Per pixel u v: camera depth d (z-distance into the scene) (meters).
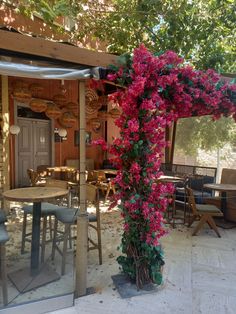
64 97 6.04
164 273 2.97
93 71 2.37
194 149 8.47
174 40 5.57
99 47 7.02
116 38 5.99
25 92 4.88
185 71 2.58
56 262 2.67
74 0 4.96
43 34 5.83
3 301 2.34
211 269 3.09
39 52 2.18
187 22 5.46
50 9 3.76
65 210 2.95
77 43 6.36
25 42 2.13
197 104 2.82
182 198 5.13
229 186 4.81
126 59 2.44
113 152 2.54
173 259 3.34
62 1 4.38
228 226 4.62
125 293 2.53
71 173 6.37
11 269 2.54
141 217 2.56
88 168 7.93
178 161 8.54
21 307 2.30
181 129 8.45
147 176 2.53
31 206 3.13
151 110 2.44
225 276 2.93
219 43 6.06
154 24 5.66
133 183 2.53
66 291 2.47
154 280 2.62
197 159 8.54
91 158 8.45
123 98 2.49
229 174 5.65
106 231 4.24
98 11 5.71
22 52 2.13
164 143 2.53
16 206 3.51
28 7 4.09
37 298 2.38
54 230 2.77
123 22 5.86
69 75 2.29
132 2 5.49
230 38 6.14
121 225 4.54
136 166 2.42
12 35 2.08
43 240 2.73
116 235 4.07
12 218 3.13
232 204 4.80
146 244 2.57
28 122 6.91
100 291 2.60
